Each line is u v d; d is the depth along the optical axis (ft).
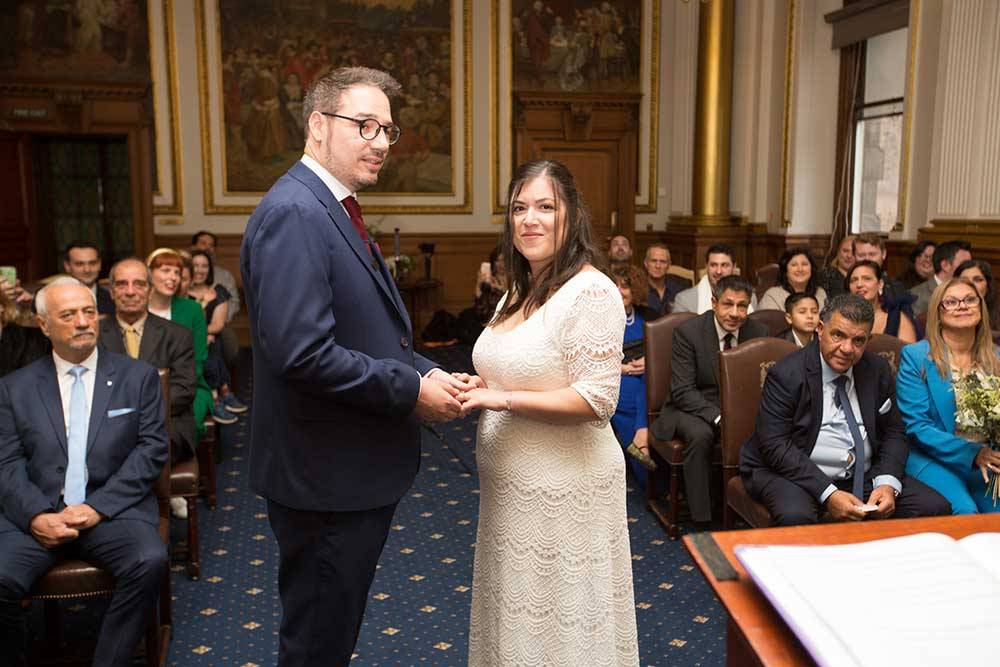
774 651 3.12
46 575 8.29
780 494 9.65
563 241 6.38
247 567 11.84
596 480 6.54
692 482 12.41
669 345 13.78
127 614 8.25
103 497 8.63
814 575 3.29
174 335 12.46
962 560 3.36
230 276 25.41
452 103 34.86
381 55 34.06
